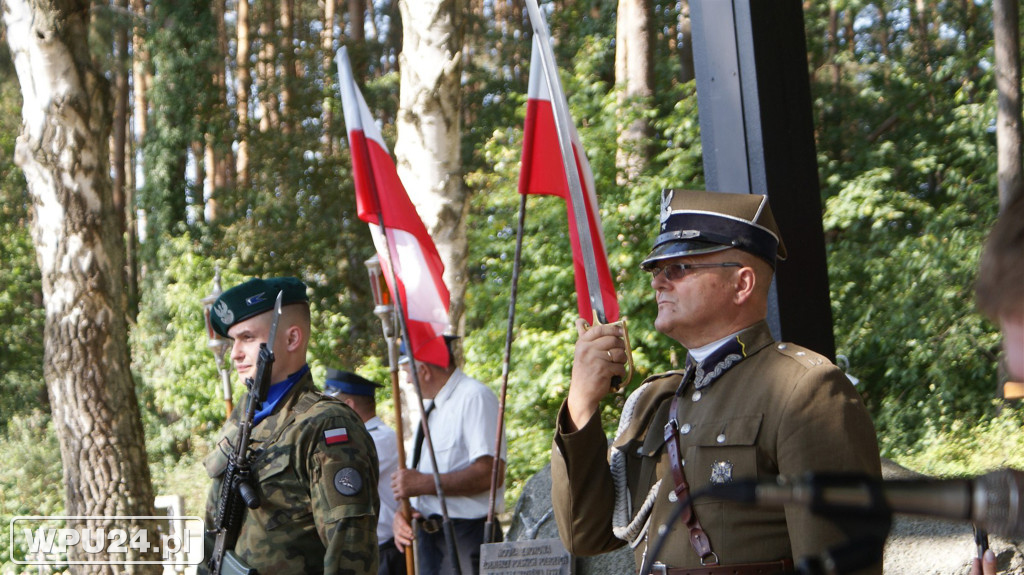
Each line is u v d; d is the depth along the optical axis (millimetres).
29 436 17297
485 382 12562
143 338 19422
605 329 2385
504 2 27469
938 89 17438
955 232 13219
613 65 19641
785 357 2244
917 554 3383
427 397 4832
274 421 3109
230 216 22391
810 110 3445
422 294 3902
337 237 22688
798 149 3389
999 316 757
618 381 2379
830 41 20188
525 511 4609
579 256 3057
